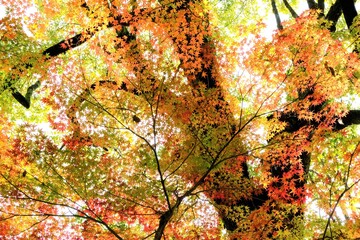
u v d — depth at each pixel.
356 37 5.67
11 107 8.18
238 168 5.29
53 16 7.54
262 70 5.26
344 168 4.85
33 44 6.62
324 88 5.23
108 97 4.96
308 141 5.16
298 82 5.24
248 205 5.53
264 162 5.34
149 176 5.06
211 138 5.15
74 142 4.83
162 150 5.13
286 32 5.14
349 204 4.79
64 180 4.77
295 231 4.73
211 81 5.67
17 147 4.66
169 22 5.36
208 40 5.97
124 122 5.04
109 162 4.88
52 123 4.92
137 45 4.88
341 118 6.20
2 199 4.72
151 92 4.87
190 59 5.50
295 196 5.23
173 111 5.00
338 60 5.14
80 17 5.90
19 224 4.95
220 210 5.36
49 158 4.70
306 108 5.47
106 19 5.74
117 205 4.99
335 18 7.30
